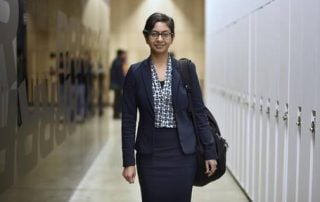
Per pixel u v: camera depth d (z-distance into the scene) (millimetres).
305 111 3648
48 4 4805
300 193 3771
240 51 6293
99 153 8953
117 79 13852
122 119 3146
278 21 4402
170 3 18250
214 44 9500
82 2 7277
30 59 4113
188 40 18312
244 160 6012
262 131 5035
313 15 3445
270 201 4699
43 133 4648
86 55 7863
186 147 3080
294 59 3910
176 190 3105
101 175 7168
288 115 4102
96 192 6199
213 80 9664
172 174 3090
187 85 3107
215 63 9273
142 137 3105
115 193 6148
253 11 5488
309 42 3541
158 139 3076
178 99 3062
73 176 6285
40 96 4504
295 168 3904
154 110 3055
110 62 18125
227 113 7445
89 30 8203
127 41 18250
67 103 5938
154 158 3084
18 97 3748
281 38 4305
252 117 5543
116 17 18266
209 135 3164
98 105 9938
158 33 3045
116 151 9094
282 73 4273
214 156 3178
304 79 3666
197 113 3148
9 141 3520
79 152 6828
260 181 5113
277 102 4449
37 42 4359
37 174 4414
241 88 6234
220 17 8445
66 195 5777
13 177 3639
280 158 4344
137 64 3139
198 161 3193
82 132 7188
